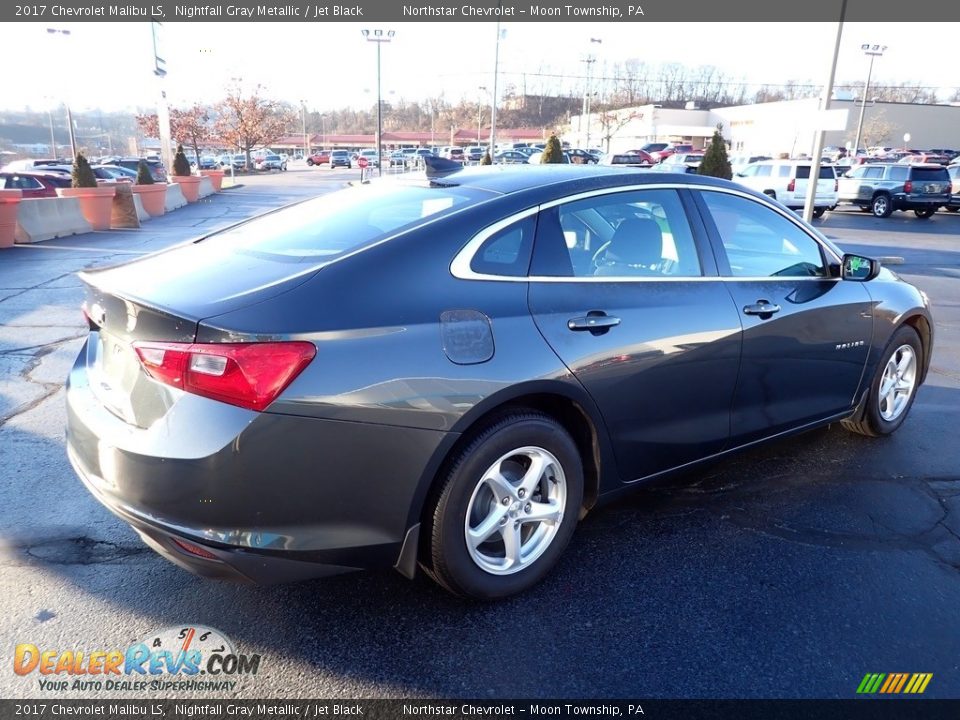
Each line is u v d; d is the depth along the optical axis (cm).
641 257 321
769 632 274
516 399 279
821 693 244
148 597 289
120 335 255
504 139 9569
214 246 316
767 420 373
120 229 1761
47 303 845
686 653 262
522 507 285
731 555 326
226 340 228
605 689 245
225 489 228
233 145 5638
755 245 369
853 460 430
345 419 236
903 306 437
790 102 6366
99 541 329
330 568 251
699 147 8025
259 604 286
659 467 335
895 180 2445
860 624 279
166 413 234
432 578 286
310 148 10562
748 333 345
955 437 470
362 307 247
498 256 281
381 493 247
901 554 328
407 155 6100
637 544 334
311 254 274
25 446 430
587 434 307
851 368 414
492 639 268
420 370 248
